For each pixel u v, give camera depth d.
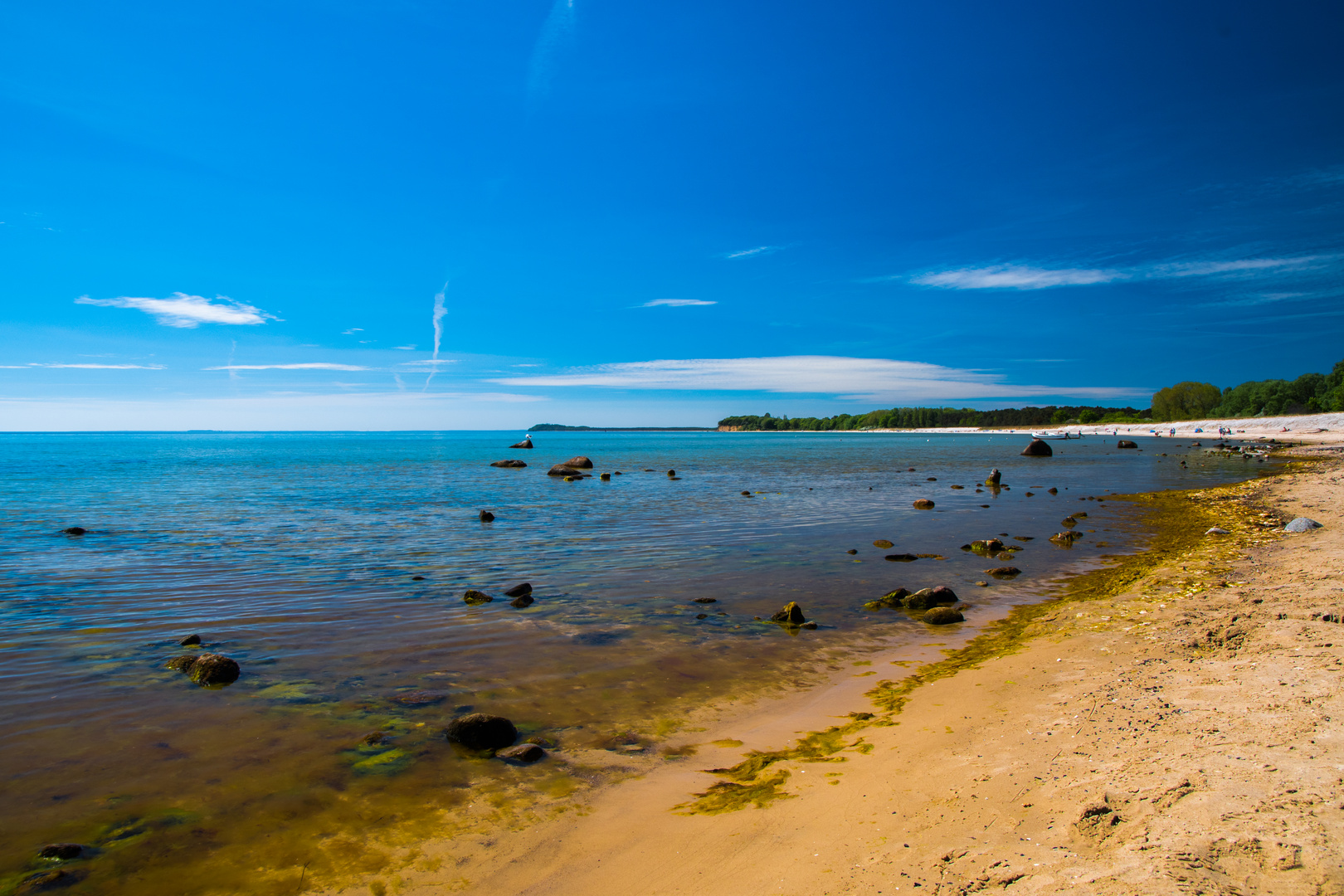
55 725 7.05
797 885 4.30
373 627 10.71
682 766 6.29
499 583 13.80
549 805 5.61
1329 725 5.43
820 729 7.07
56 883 4.55
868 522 22.58
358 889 4.52
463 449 107.69
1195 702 6.54
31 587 13.26
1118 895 3.60
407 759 6.40
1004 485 36.16
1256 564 13.46
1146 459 59.50
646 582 14.01
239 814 5.45
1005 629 10.69
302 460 68.50
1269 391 134.75
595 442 157.00
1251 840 3.90
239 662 9.06
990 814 4.89
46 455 79.31
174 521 22.97
